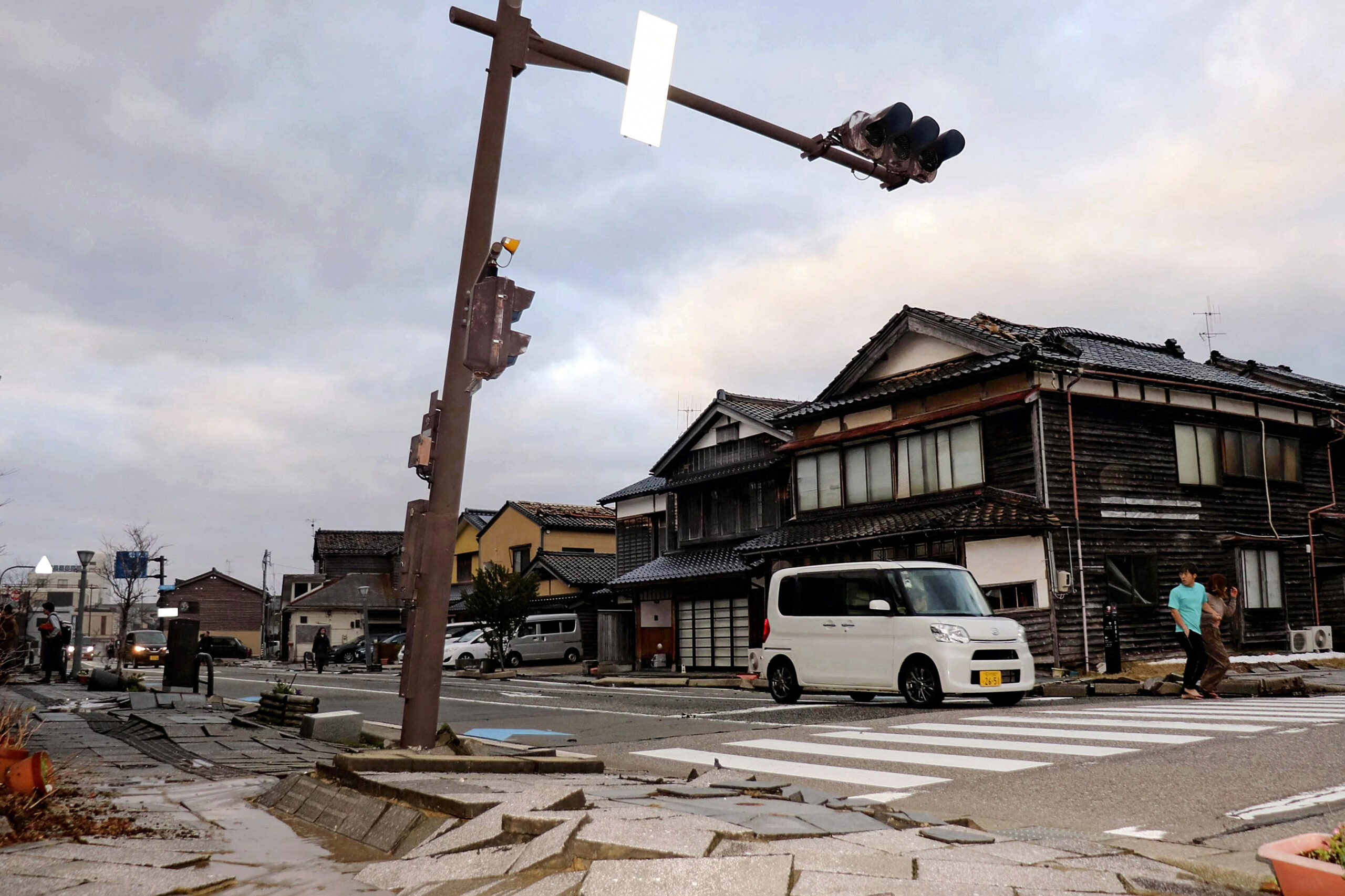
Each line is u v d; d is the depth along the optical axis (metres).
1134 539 19.00
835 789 6.53
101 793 6.12
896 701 13.22
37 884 3.76
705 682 19.98
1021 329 20.69
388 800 5.09
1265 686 12.62
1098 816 5.38
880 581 12.71
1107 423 19.27
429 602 6.71
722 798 5.18
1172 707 10.81
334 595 55.03
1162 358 22.97
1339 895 3.06
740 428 27.33
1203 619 12.40
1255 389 21.36
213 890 3.91
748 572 24.16
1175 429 20.30
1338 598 21.95
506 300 6.33
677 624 27.80
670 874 3.40
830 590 13.31
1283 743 7.38
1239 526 20.91
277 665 42.12
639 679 21.84
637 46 7.04
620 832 3.83
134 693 15.00
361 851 4.70
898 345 22.06
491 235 6.81
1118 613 18.33
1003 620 12.44
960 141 7.95
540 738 9.72
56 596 61.81
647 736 10.13
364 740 9.56
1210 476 20.64
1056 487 18.22
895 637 12.29
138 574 43.28
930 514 19.73
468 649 32.50
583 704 14.70
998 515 17.89
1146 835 4.88
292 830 5.23
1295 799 5.50
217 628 62.38
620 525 33.12
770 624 14.02
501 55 6.87
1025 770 6.86
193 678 15.98
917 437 20.97
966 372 19.14
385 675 29.00
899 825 4.79
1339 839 3.22
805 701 13.97
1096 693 14.02
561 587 36.16
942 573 12.86
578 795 4.61
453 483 6.75
